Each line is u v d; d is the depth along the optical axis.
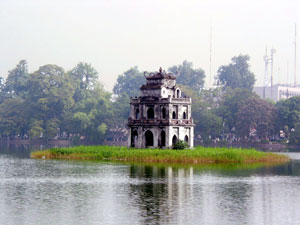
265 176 129.62
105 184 114.69
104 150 170.50
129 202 96.06
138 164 150.00
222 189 110.06
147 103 182.50
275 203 96.88
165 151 160.88
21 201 96.50
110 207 92.06
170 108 178.25
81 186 112.12
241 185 115.38
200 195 103.19
